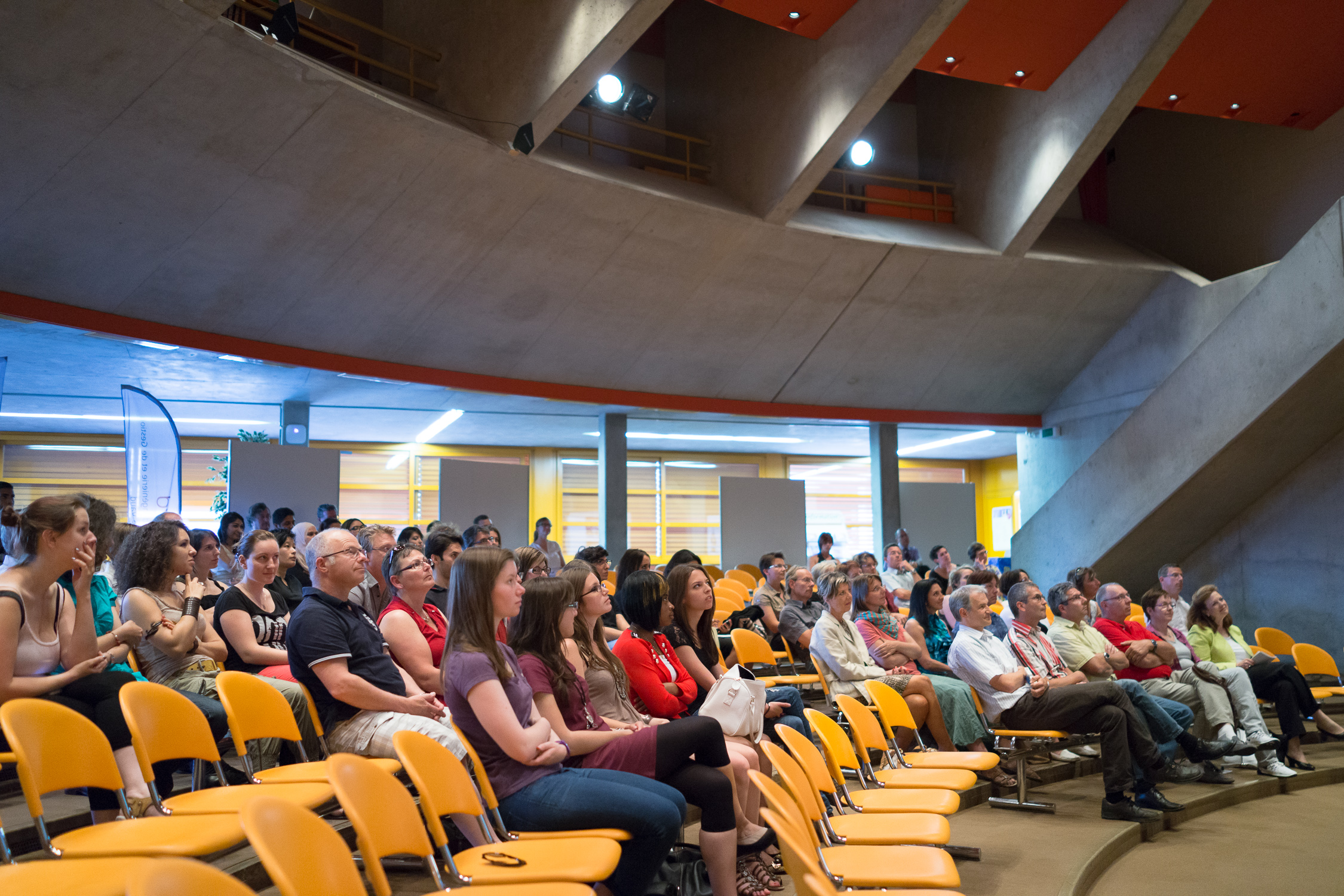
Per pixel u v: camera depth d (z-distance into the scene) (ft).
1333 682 25.55
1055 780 18.33
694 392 40.70
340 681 11.02
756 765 11.54
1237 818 16.71
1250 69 37.96
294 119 24.85
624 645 13.23
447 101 31.55
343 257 28.91
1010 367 46.14
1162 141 48.47
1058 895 11.43
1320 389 29.58
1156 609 20.65
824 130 34.04
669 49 42.16
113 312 25.93
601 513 40.68
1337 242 27.89
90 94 21.42
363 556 11.73
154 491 27.22
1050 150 38.70
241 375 32.07
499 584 9.61
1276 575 33.47
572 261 33.55
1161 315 44.04
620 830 8.64
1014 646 17.52
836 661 16.46
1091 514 35.68
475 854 8.04
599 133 40.60
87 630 10.11
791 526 42.32
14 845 9.77
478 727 9.25
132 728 8.41
